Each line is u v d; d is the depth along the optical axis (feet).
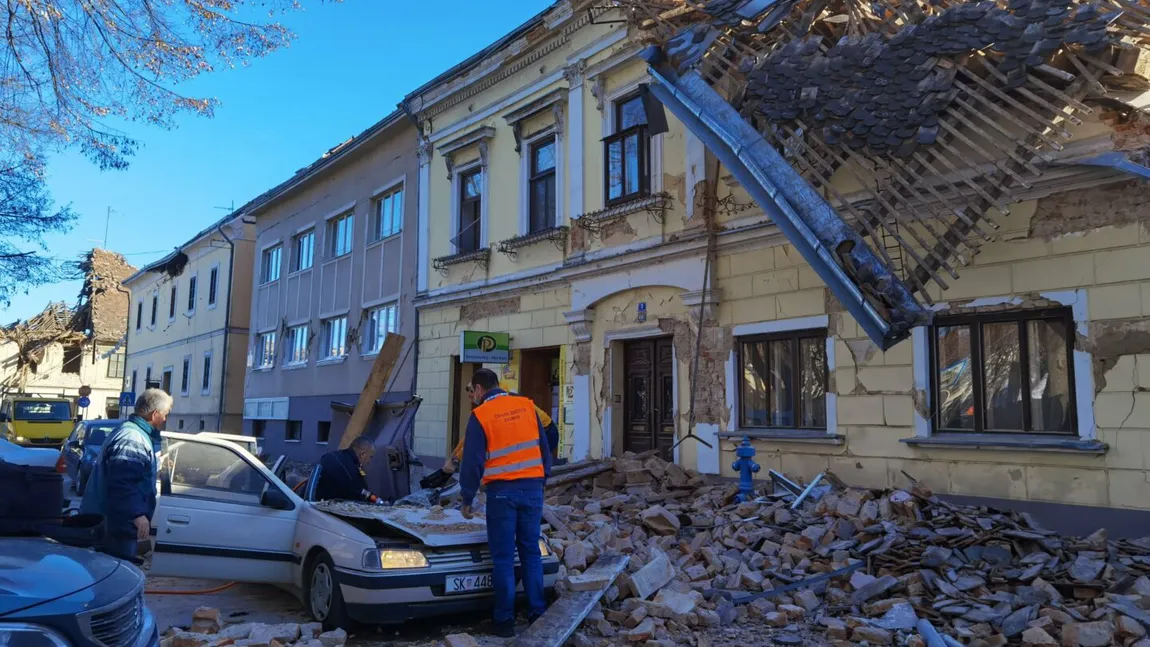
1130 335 23.06
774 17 27.81
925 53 23.29
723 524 26.50
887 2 25.75
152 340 115.96
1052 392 24.95
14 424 87.56
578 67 42.24
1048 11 21.53
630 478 33.32
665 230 36.86
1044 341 25.30
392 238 59.41
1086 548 20.95
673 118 36.99
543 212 45.24
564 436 41.98
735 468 29.27
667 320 36.78
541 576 19.03
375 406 42.19
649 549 23.26
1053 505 24.21
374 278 61.26
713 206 34.86
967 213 23.95
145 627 11.98
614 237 39.65
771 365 32.83
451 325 51.34
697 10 30.17
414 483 38.83
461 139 50.78
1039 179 24.62
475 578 19.04
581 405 40.88
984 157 22.06
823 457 30.32
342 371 64.34
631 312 38.70
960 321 26.96
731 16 28.63
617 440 39.04
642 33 37.60
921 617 18.54
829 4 27.14
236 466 22.21
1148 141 22.72
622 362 39.75
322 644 17.02
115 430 17.75
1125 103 22.56
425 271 54.24
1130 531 22.61
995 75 21.79
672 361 36.65
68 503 20.92
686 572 22.52
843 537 23.45
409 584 18.11
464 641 16.67
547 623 17.22
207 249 98.73
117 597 11.14
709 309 34.60
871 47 24.47
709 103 27.94
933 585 19.90
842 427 29.68
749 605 19.90
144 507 17.20
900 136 22.81
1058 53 21.30
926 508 24.06
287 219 78.23
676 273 36.09
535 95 45.88
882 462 28.45
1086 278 23.99
